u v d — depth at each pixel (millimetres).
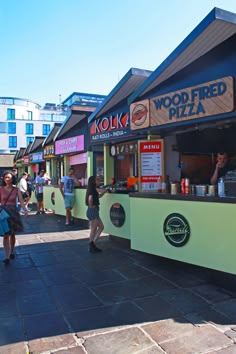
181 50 4613
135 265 5504
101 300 4008
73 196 10070
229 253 4164
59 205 11648
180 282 4629
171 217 5000
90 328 3299
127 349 2914
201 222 4523
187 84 5039
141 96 5918
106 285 4543
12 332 3236
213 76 4633
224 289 4328
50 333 3209
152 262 5664
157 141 6109
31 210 14258
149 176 6121
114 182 8617
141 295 4152
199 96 4762
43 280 4793
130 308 3762
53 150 12625
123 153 8250
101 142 7887
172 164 6766
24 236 8203
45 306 3852
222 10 4008
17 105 70312
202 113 4719
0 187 5809
